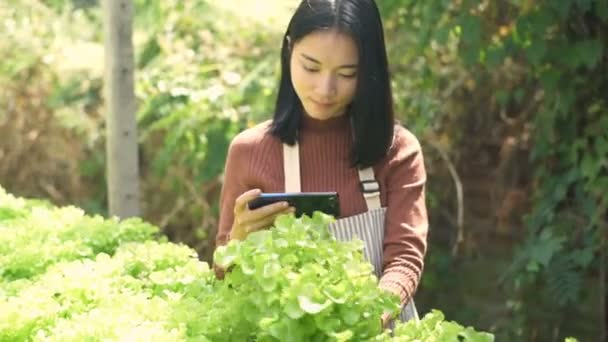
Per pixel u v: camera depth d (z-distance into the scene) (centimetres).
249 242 170
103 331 176
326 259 170
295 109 210
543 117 378
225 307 179
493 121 445
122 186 351
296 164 208
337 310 162
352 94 199
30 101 559
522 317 423
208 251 507
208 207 496
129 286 221
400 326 170
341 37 193
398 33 414
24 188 568
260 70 451
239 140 214
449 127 447
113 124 349
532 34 349
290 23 202
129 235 277
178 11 498
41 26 570
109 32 346
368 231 203
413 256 198
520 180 439
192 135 458
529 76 390
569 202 386
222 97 450
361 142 202
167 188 513
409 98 427
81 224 275
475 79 420
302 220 178
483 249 461
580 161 378
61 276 220
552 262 379
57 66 548
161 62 477
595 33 352
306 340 162
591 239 373
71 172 555
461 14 359
